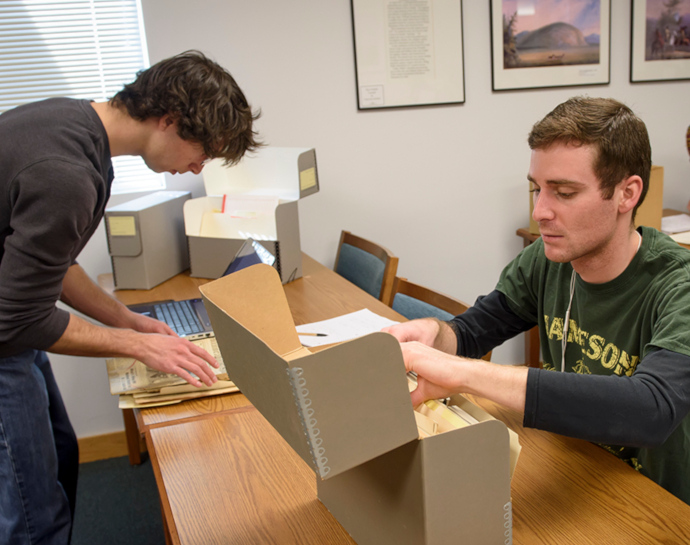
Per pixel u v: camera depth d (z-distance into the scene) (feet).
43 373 4.99
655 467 3.10
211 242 6.34
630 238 3.08
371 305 5.51
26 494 4.02
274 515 2.75
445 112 8.37
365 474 2.38
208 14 7.23
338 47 7.77
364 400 1.97
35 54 6.95
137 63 7.27
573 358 3.60
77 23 6.98
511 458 2.37
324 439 1.93
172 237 6.60
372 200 8.40
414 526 2.17
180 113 3.71
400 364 2.00
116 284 6.26
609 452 3.06
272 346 2.96
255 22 7.41
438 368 2.57
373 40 7.84
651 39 8.86
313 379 1.86
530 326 4.10
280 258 6.13
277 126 7.79
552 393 2.48
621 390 2.49
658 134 9.33
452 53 8.14
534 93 8.66
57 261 3.47
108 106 3.88
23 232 3.33
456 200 8.75
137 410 3.84
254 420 3.59
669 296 2.85
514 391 2.53
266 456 3.21
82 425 7.84
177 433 3.48
